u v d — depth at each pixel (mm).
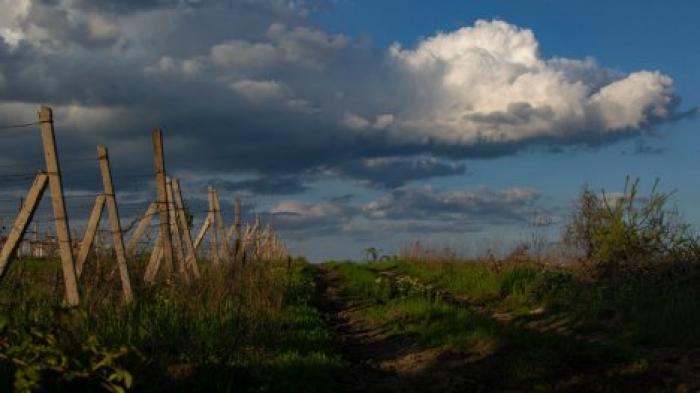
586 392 10180
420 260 33750
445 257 32156
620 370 11055
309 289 21906
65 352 7215
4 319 7312
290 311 16625
